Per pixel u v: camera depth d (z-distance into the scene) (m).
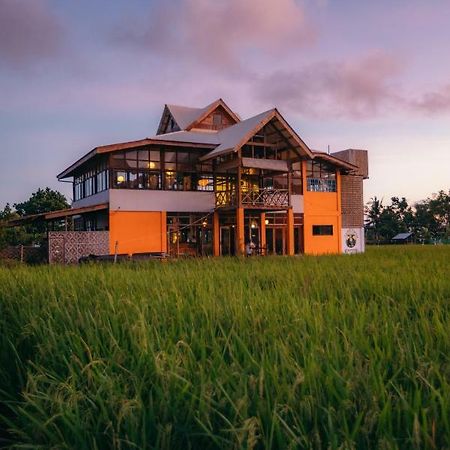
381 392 2.05
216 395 2.26
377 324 3.43
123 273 8.44
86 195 27.62
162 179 24.81
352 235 30.39
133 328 3.20
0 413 3.24
